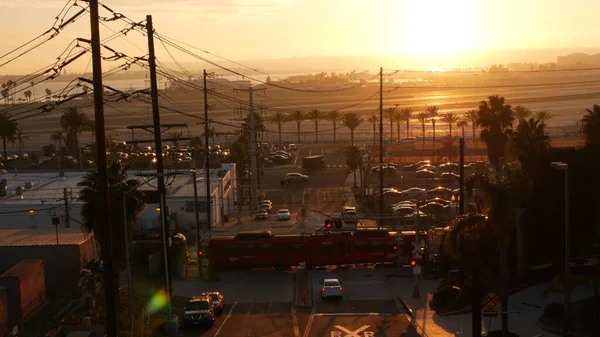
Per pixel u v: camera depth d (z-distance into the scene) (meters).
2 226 81.25
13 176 110.19
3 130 159.62
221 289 62.41
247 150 133.88
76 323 45.97
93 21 30.52
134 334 45.94
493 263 57.62
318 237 68.81
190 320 48.97
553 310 47.72
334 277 65.81
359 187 119.44
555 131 172.50
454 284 56.19
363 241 68.31
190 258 73.44
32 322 48.56
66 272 57.03
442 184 118.69
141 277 65.81
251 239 68.94
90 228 51.12
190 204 86.44
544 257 59.88
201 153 126.38
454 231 41.19
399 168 140.25
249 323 50.78
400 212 92.69
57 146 199.75
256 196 103.56
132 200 50.97
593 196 59.81
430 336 45.88
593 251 60.66
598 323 44.16
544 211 59.44
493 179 41.56
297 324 50.06
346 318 51.44
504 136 100.31
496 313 41.16
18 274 47.94
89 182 50.97
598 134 76.06
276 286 63.12
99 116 30.92
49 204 82.00
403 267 68.62
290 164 152.12
